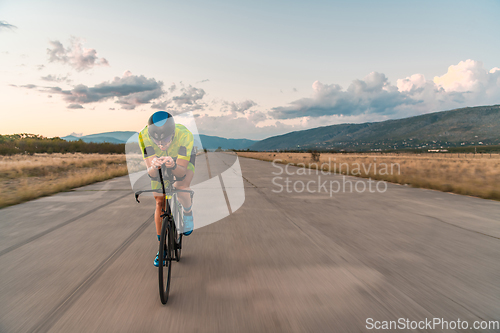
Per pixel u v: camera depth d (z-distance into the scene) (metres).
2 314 2.54
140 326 2.35
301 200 8.88
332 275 3.41
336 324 2.38
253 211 7.31
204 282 3.22
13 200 8.32
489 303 2.75
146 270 3.55
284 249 4.39
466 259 3.95
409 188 11.70
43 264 3.76
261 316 2.50
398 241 4.79
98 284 3.15
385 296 2.88
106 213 7.03
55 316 2.50
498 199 9.05
